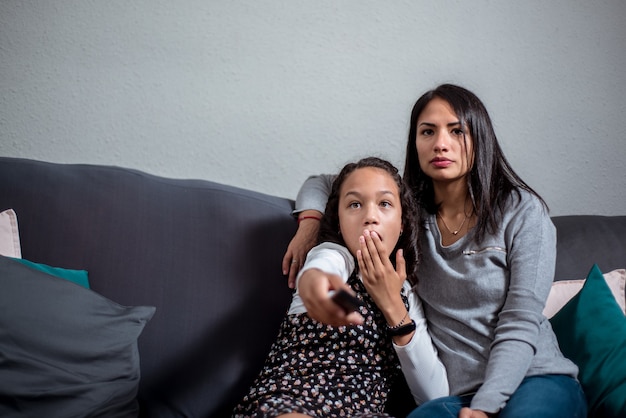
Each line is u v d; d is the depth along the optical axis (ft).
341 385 3.84
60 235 4.34
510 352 3.81
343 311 2.92
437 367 4.07
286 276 4.63
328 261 3.77
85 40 5.74
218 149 5.94
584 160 6.40
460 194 4.42
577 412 3.72
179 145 5.88
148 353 4.28
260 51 5.98
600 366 4.14
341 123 6.10
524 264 4.08
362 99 6.12
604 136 6.41
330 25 6.07
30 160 4.60
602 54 6.39
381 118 6.15
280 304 4.57
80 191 4.50
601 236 5.24
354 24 6.10
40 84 5.68
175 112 5.87
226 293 4.49
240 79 5.96
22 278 3.79
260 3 5.96
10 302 3.67
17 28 5.64
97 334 3.80
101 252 4.38
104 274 4.34
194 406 4.26
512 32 6.29
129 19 5.78
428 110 4.34
